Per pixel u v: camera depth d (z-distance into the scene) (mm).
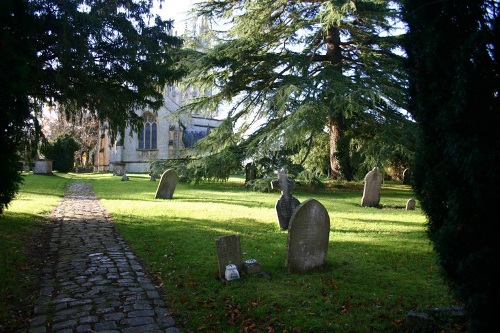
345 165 25891
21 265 6453
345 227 10594
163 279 6000
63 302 5004
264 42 24172
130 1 10461
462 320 4121
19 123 6605
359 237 9289
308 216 6465
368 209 14930
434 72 3451
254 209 13820
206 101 25609
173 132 49531
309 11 24297
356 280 6102
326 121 21078
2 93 5578
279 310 4871
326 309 4926
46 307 4844
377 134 21922
